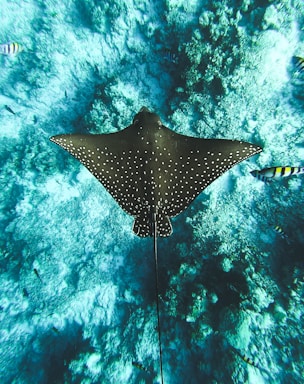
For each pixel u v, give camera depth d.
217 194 6.52
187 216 6.72
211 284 6.11
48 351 6.64
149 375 5.94
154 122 3.16
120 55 7.50
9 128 8.23
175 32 6.79
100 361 6.02
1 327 6.84
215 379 5.38
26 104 8.30
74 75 7.99
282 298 5.53
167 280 6.47
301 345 5.12
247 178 6.33
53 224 7.51
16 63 8.02
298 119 6.20
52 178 7.66
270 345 5.25
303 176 5.99
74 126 8.17
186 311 5.90
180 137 3.20
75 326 6.87
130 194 3.17
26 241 7.30
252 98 6.26
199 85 6.45
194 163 3.15
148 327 6.38
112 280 7.19
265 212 6.23
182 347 6.10
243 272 5.75
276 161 6.16
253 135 6.38
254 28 5.78
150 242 7.18
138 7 6.88
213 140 3.19
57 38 7.69
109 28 7.34
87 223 7.51
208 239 6.36
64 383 5.79
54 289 7.06
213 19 5.96
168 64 6.96
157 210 3.13
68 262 7.32
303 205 5.84
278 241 6.02
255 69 5.98
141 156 3.13
